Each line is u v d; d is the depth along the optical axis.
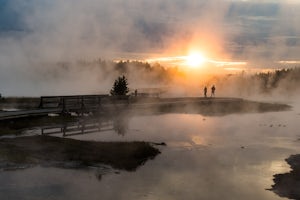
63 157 26.80
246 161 30.86
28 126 36.66
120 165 26.81
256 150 35.53
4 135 31.48
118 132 39.97
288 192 23.31
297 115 72.12
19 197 19.36
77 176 23.58
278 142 40.53
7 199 19.02
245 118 63.62
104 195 20.72
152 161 28.97
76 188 21.41
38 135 32.12
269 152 34.81
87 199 19.92
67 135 35.00
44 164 25.06
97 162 26.78
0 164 23.84
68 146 29.39
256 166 29.31
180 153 32.47
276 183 24.98
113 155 28.77
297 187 24.28
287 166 29.66
